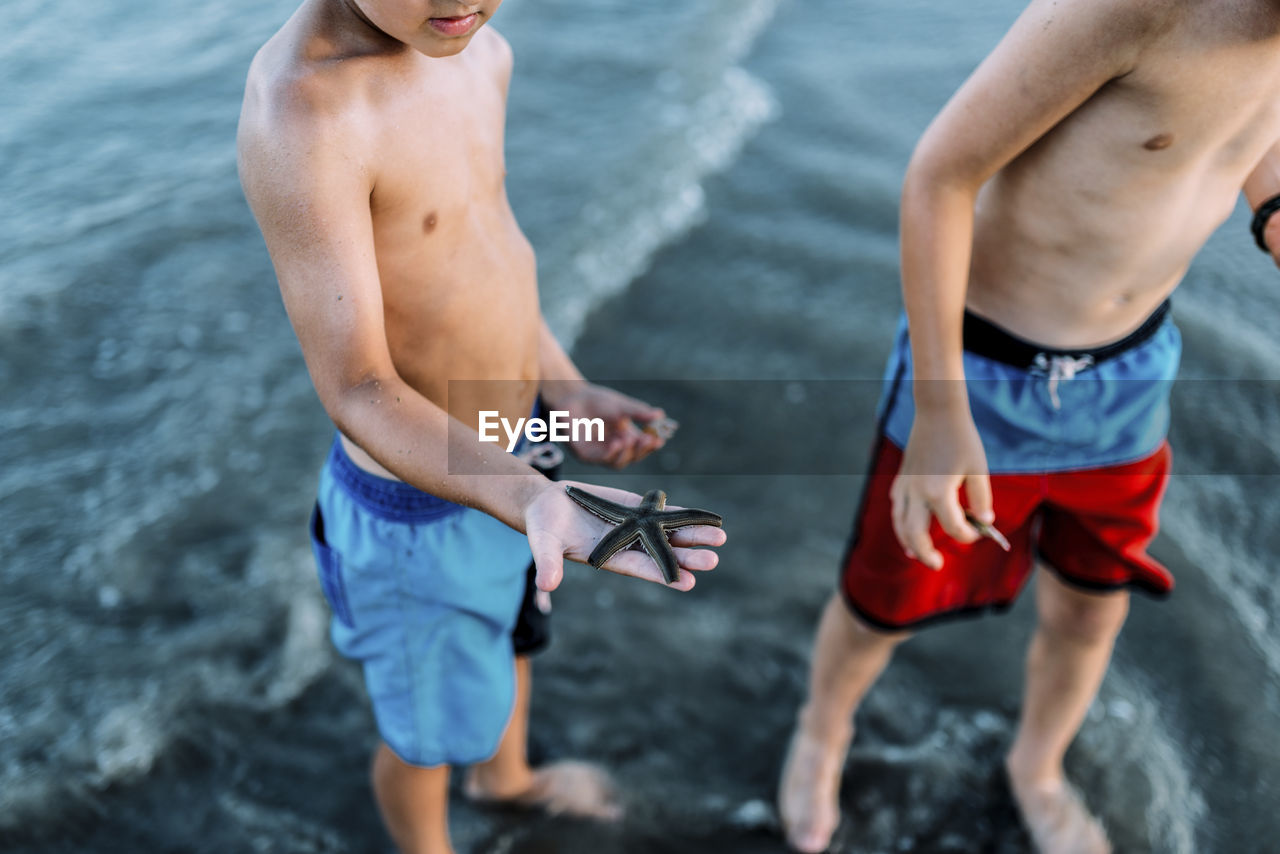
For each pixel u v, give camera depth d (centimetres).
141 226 479
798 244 538
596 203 546
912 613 261
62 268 449
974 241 232
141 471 379
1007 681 338
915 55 713
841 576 270
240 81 576
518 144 585
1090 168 205
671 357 462
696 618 356
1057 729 288
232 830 286
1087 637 270
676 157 588
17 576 338
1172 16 181
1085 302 225
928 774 310
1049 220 216
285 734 312
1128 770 306
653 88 654
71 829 280
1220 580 359
